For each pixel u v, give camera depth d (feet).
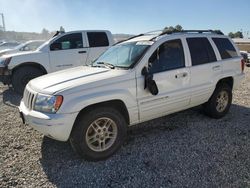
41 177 10.67
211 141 13.83
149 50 13.32
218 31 18.03
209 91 16.08
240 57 18.21
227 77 17.24
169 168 11.17
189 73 14.70
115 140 12.26
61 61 27.53
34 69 26.32
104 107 11.80
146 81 12.76
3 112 19.70
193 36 15.69
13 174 10.85
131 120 12.92
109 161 11.91
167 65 13.93
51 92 11.10
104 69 13.46
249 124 16.38
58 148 13.28
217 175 10.55
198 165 11.36
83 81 11.64
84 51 28.58
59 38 27.58
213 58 16.33
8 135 14.98
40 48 26.96
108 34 30.37
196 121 16.92
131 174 10.80
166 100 13.83
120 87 12.09
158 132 15.17
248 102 21.79
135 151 12.80
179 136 14.55
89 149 11.61
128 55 13.93
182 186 9.89
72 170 11.18
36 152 12.85
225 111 17.58
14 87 25.94
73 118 10.92
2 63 25.44
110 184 10.16
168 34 14.71
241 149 12.86
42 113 11.14
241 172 10.75
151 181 10.26
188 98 14.92
